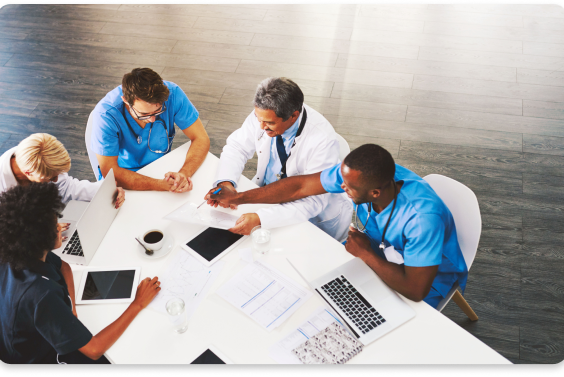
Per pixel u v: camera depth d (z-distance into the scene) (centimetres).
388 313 147
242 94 354
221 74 372
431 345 139
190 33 416
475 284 237
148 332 145
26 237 129
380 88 356
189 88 359
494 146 310
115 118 203
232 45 401
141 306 150
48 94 355
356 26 418
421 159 303
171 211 188
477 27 411
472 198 173
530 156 302
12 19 433
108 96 205
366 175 144
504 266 244
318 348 139
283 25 423
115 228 180
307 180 185
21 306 131
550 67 368
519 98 344
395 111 337
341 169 150
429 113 335
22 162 178
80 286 159
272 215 178
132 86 182
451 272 171
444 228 153
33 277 133
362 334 142
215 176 205
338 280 157
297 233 175
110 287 158
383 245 172
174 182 195
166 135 223
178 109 217
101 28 423
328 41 403
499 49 387
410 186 157
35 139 180
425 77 364
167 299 154
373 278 158
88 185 203
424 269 150
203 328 146
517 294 232
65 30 420
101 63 384
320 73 371
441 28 412
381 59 382
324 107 341
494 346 213
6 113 340
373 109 339
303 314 149
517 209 271
